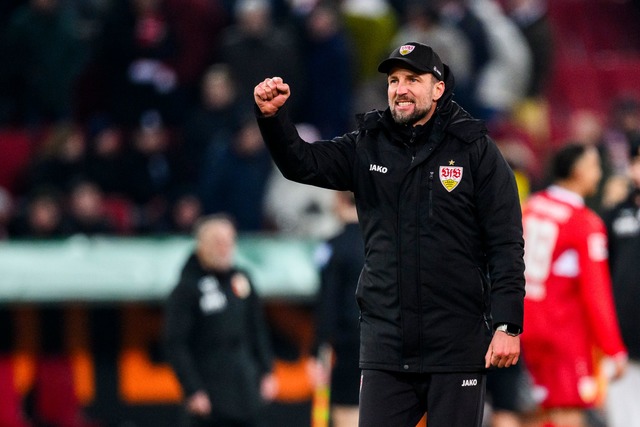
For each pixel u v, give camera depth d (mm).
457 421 19609
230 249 32812
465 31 57312
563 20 68875
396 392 19844
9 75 53500
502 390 32438
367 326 19984
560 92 63750
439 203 19438
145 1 52188
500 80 57375
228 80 50531
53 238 44406
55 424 39938
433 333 19531
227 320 32625
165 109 52156
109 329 40375
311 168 19672
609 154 44250
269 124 19156
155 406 40406
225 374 32562
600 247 30109
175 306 32438
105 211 46594
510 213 19516
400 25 59406
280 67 51438
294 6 53312
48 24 53375
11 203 49969
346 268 31406
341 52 52688
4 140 51531
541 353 30609
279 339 40594
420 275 19469
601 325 29703
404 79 19406
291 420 40438
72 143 48656
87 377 40250
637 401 32031
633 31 70000
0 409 39625
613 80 64562
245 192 46906
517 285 19328
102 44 52406
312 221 46406
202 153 49656
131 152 49000
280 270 40375
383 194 19641
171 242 42312
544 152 57219
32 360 40031
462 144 19531
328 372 32406
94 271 40438
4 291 39500
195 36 54000
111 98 52438
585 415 36781
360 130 20016
